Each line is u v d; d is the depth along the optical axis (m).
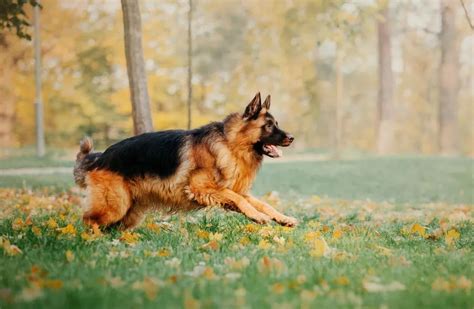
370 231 8.05
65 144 34.56
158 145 7.31
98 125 33.66
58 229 7.19
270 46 35.19
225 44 36.88
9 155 27.30
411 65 43.88
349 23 23.47
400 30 41.75
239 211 7.10
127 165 7.28
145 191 7.32
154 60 30.88
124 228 7.57
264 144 7.30
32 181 16.42
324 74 44.34
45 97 32.53
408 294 4.48
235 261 5.51
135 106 12.01
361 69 46.16
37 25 25.42
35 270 5.01
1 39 31.83
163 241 6.75
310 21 28.59
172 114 30.67
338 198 15.79
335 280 4.79
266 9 32.81
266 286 4.59
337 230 7.77
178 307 3.99
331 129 46.62
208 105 36.53
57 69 32.50
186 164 7.19
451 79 33.19
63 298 4.16
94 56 31.39
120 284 4.62
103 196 7.24
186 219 8.82
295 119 42.53
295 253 6.05
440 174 21.91
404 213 11.84
